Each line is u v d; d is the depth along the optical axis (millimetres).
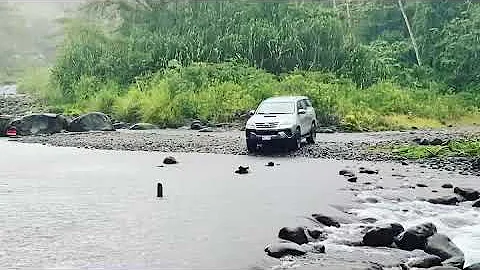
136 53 43812
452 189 14094
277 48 41094
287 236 9375
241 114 33406
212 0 48906
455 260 8477
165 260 8336
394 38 55469
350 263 8211
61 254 8625
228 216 11125
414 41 51250
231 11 46938
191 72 37594
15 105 45125
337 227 10477
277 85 34938
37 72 59062
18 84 63344
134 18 52000
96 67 44125
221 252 8719
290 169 17531
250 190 13953
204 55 41500
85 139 27141
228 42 41969
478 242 9836
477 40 46438
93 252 8734
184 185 14781
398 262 8406
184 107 34094
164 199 12883
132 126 32750
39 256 8523
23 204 12391
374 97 36125
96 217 11094
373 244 9297
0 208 11961
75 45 46969
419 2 55531
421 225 9367
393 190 13914
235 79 37219
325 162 19094
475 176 16141
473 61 45906
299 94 33344
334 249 9016
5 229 10148
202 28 45406
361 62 41344
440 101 38594
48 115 31344
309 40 41906
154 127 33000
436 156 19984
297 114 22281
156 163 19219
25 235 9734
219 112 33562
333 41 42156
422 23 53594
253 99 34062
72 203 12477
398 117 34969
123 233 9852
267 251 8680
